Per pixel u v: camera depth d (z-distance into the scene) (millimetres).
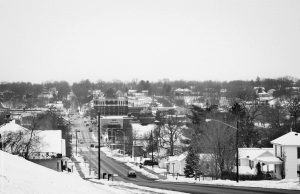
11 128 69438
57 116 156875
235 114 95625
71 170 81438
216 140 61531
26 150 63906
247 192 30828
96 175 76438
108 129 165125
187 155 76438
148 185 42156
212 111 103625
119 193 28875
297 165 63812
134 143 127000
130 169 89500
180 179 63812
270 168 69312
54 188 22500
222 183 43281
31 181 22391
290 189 32625
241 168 69438
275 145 67938
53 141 68438
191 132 89312
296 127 110938
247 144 96312
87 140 167875
